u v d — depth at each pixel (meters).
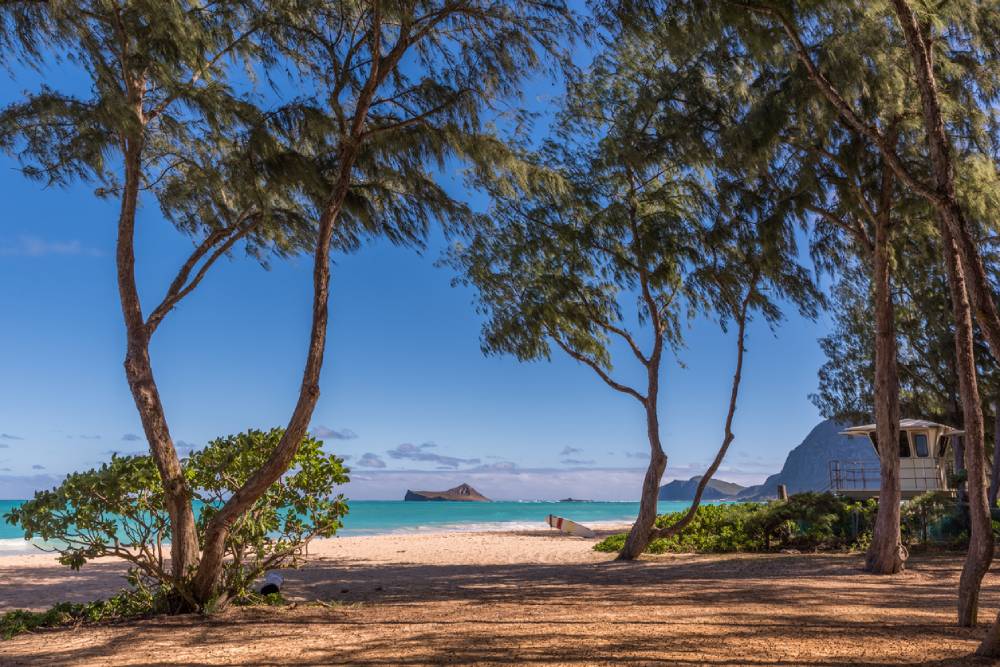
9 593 12.59
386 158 10.42
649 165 17.17
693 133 14.80
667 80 15.55
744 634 7.17
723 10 8.25
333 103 10.00
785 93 12.07
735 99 14.12
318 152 10.77
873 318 27.31
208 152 10.73
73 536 9.05
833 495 21.80
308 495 10.05
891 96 11.16
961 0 10.63
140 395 9.40
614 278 18.31
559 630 7.50
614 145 16.91
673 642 6.73
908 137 13.29
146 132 9.74
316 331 9.12
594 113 17.89
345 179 9.69
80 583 13.98
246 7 10.29
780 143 13.93
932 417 27.86
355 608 9.73
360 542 26.39
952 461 29.64
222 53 10.41
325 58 10.23
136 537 9.72
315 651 6.59
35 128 9.98
